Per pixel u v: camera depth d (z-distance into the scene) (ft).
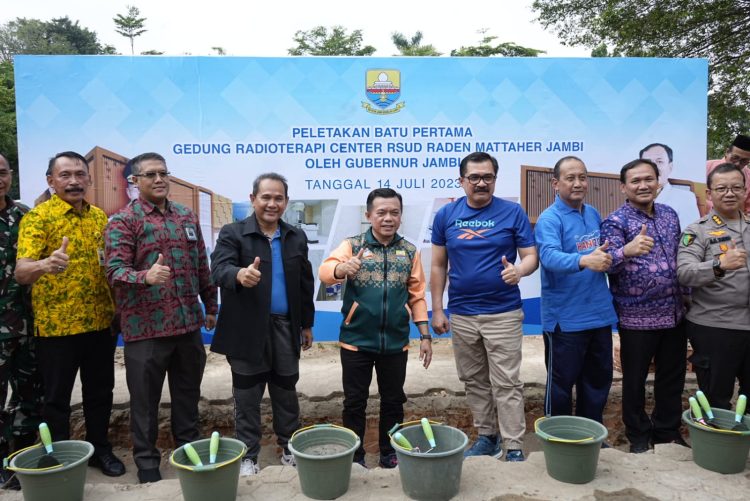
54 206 9.22
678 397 10.44
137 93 13.44
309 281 10.50
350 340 9.95
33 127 13.21
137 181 9.41
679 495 7.50
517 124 14.46
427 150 14.28
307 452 8.07
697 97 14.88
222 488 7.10
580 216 10.12
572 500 7.38
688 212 15.08
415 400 13.24
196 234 10.03
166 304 9.34
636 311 9.82
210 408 12.78
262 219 9.77
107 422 10.37
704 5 29.55
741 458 8.07
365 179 14.17
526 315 15.05
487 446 10.46
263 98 13.79
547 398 10.32
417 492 7.34
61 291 9.16
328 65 13.88
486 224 9.89
